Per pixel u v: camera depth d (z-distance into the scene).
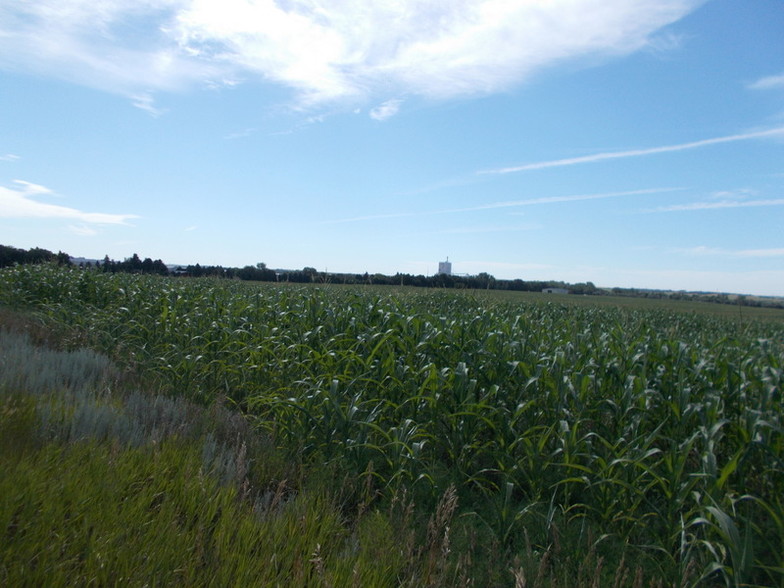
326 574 2.93
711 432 4.04
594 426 5.54
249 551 3.16
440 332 6.72
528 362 6.26
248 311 10.11
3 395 4.89
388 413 6.00
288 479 4.59
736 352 7.46
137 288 13.84
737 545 3.00
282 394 6.56
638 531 3.95
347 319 8.24
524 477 4.81
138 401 5.85
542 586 3.28
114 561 2.80
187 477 3.83
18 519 3.01
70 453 3.97
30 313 13.36
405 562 3.33
